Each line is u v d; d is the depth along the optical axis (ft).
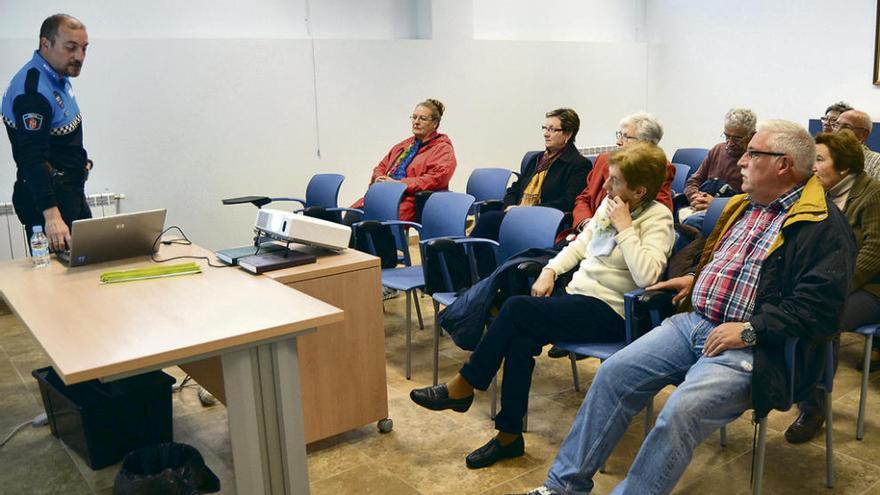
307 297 6.81
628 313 7.44
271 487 6.26
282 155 18.26
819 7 20.52
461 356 11.28
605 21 24.63
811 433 8.22
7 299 7.07
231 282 7.45
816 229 6.17
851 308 7.91
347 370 8.27
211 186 17.35
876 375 9.99
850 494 7.13
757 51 22.18
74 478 7.98
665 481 5.97
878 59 19.35
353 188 19.58
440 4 20.30
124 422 8.20
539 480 7.57
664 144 25.44
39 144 9.02
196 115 16.93
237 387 5.95
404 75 19.94
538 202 12.51
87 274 8.01
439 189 14.49
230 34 17.61
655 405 9.25
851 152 8.43
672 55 24.70
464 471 7.81
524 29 22.89
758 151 6.54
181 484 6.72
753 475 6.42
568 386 10.01
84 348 5.51
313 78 18.45
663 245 7.72
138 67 16.06
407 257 12.12
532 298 7.71
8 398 10.21
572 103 23.59
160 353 5.37
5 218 14.69
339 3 19.20
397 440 8.57
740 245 6.84
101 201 15.76
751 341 6.14
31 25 15.16
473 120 21.48
